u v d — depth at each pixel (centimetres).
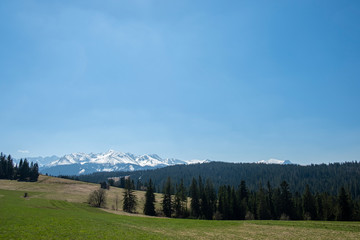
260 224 5684
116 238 3084
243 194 10806
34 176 16275
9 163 16600
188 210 10244
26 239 2581
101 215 6197
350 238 3866
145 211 9431
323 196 9894
